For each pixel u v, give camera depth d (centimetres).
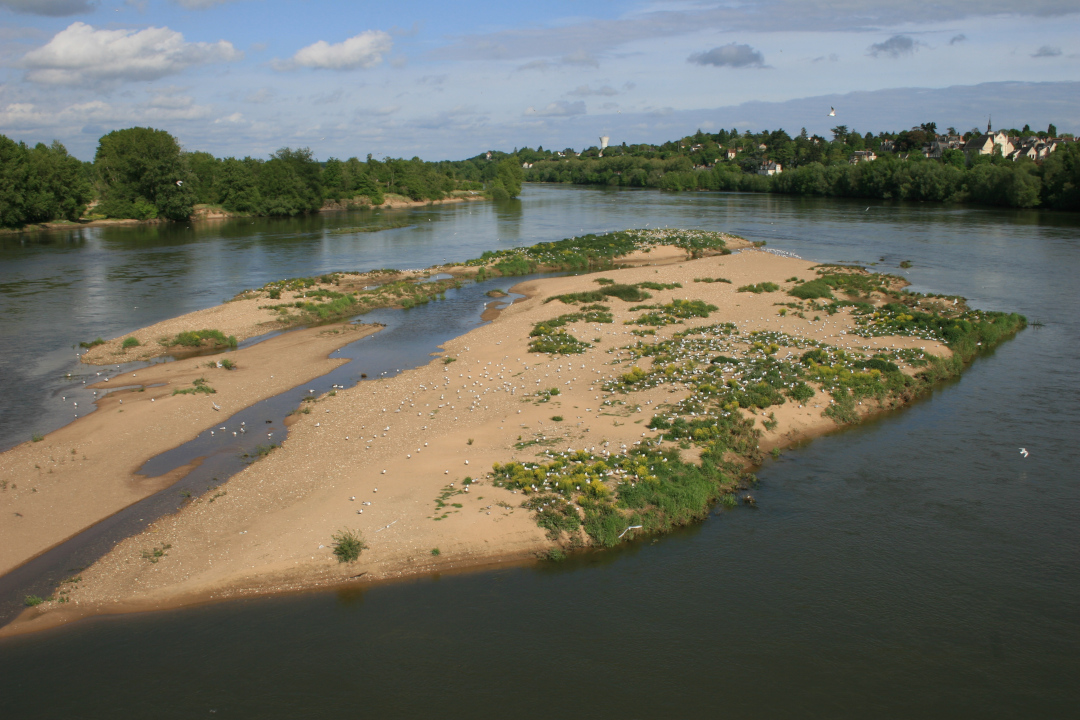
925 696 1669
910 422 3203
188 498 2575
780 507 2508
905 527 2362
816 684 1709
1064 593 2020
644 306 5219
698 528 2395
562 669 1764
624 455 2711
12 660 1795
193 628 1908
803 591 2053
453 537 2236
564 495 2419
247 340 4850
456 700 1667
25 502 2559
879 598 2016
